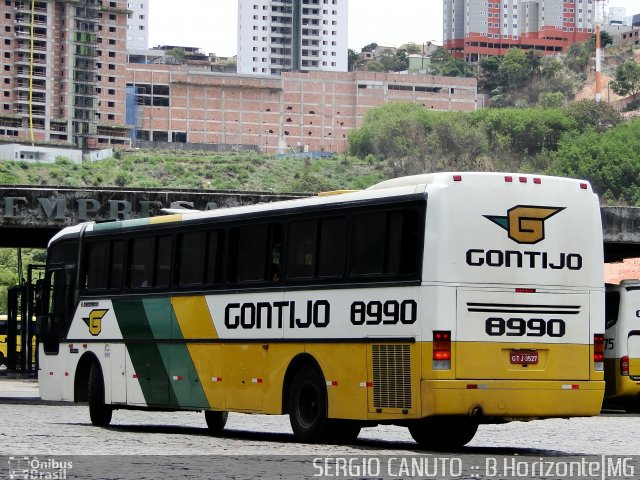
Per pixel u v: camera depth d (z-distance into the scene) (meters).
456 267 37.19
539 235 38.28
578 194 38.97
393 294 38.00
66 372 53.38
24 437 42.31
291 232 41.97
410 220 37.81
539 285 38.12
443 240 37.12
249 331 43.44
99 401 51.22
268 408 42.44
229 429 51.38
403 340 37.44
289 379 41.78
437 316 36.84
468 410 36.91
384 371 38.03
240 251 44.19
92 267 52.25
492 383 37.25
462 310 37.12
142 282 49.00
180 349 46.78
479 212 37.59
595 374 38.78
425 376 36.84
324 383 40.22
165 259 47.84
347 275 39.56
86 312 52.19
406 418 37.38
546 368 38.06
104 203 82.56
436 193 37.34
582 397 38.41
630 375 69.00
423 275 37.16
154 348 48.16
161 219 48.31
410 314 37.38
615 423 58.00
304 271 41.22
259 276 43.16
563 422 58.53
